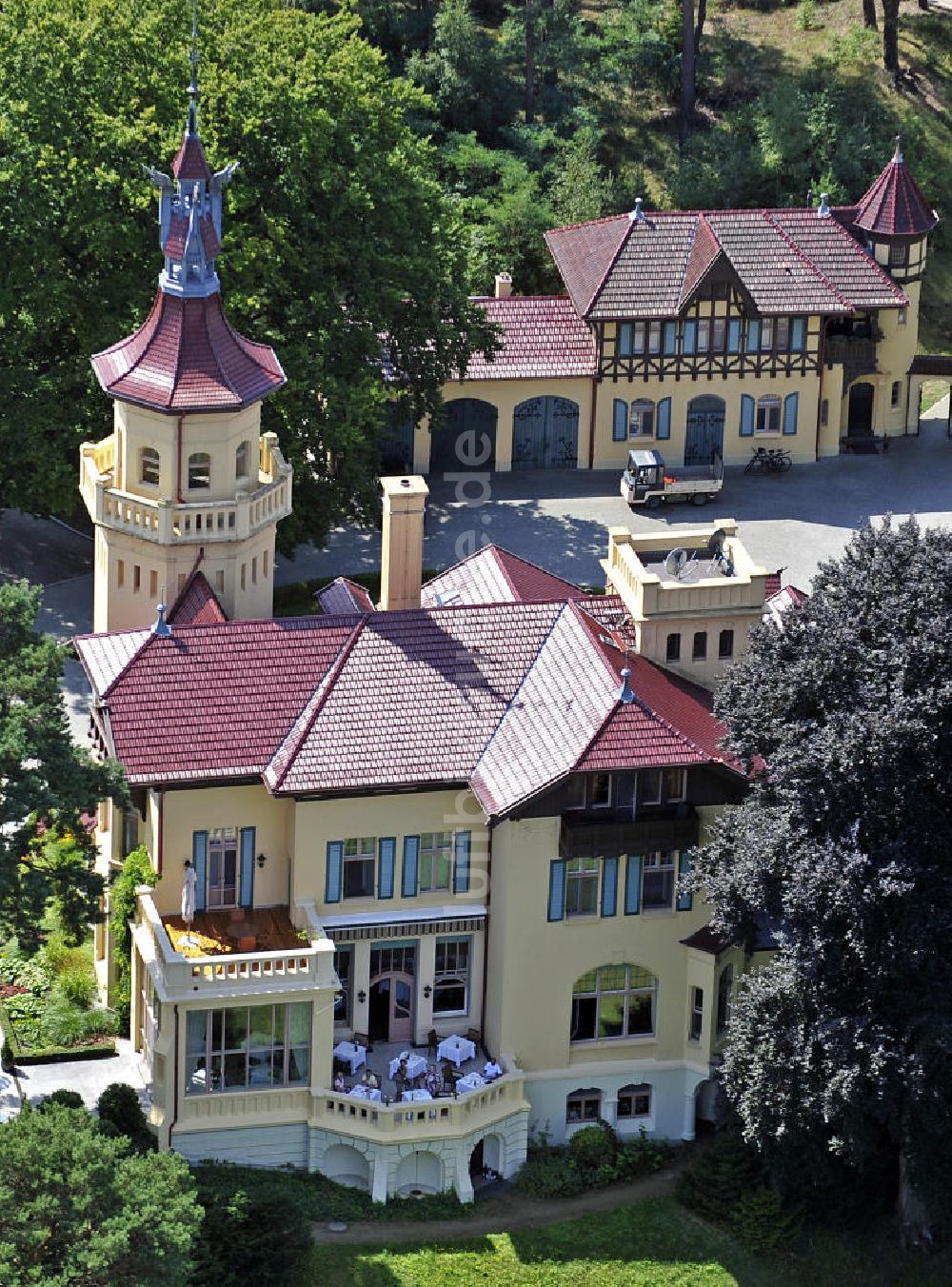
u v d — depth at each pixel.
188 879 143.88
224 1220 136.25
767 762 138.88
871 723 134.25
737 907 140.00
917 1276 143.00
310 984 141.88
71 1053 149.00
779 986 137.12
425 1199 144.88
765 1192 144.62
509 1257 141.62
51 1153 124.00
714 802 146.12
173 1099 142.38
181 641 146.88
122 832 150.38
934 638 136.88
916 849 136.75
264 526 160.88
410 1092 144.62
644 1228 144.38
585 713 145.25
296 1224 138.00
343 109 192.00
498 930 146.88
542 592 157.62
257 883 147.75
